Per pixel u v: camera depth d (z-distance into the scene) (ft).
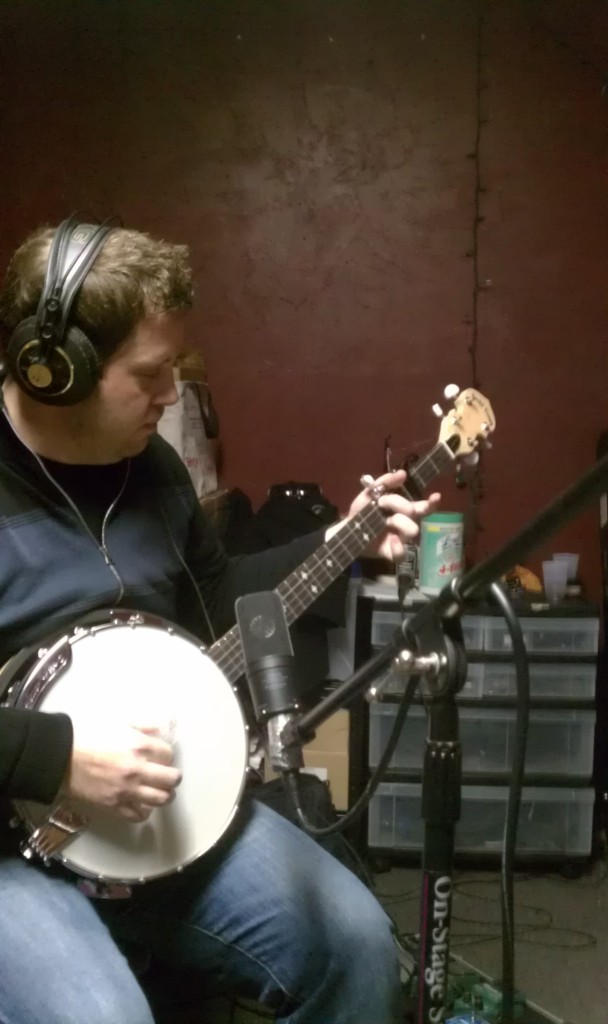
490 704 6.95
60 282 3.51
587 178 7.67
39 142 7.93
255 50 7.75
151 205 7.95
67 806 3.60
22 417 3.88
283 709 2.87
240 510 7.80
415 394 7.93
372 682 2.91
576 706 6.95
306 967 3.67
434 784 2.73
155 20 7.78
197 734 3.90
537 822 7.12
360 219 7.83
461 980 5.39
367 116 7.74
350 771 6.97
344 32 7.68
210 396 7.71
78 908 3.49
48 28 7.83
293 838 4.10
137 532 4.20
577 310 7.78
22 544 3.79
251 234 7.91
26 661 3.71
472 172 7.72
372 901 3.85
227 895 3.82
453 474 7.93
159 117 7.86
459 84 7.66
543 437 7.89
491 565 2.38
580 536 7.91
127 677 3.82
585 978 5.78
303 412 8.02
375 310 7.89
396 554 4.50
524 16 7.55
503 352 7.85
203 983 4.55
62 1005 3.05
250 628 2.98
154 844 3.77
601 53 7.51
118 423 3.84
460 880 7.07
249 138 7.82
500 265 7.79
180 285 3.81
